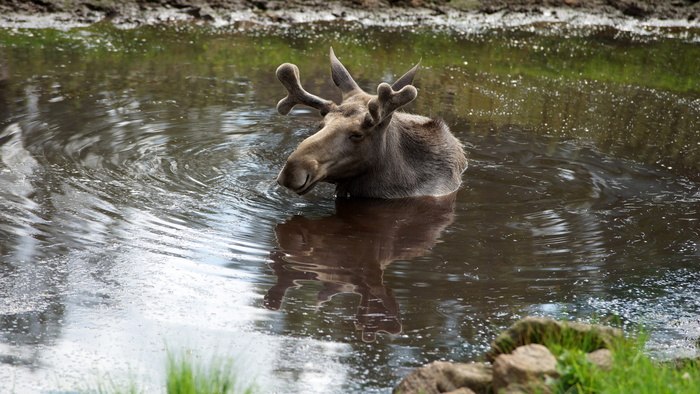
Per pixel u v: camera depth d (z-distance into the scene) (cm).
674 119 4131
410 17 6600
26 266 2105
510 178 3141
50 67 4428
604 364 1562
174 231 2411
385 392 1611
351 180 2897
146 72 4472
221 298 2002
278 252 2320
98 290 2005
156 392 1554
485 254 2377
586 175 3191
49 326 1809
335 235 2489
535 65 5325
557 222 2667
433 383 1574
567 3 7144
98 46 5050
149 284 2053
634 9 7138
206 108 3834
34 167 2877
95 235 2338
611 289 2150
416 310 1988
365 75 4706
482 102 4306
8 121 3400
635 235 2561
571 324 1706
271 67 4784
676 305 2069
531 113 4131
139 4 6053
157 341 1772
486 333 1888
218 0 6284
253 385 1595
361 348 1789
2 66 4378
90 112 3625
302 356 1738
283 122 3681
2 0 5700
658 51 5984
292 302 2000
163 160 3061
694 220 2714
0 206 2497
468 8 6875
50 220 2422
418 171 3011
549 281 2191
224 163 3086
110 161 3002
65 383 1580
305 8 6431
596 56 5719
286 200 2784
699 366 1645
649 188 3056
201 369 1638
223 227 2480
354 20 6450
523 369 1519
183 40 5397
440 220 2672
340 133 2712
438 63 5203
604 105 4369
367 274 2197
